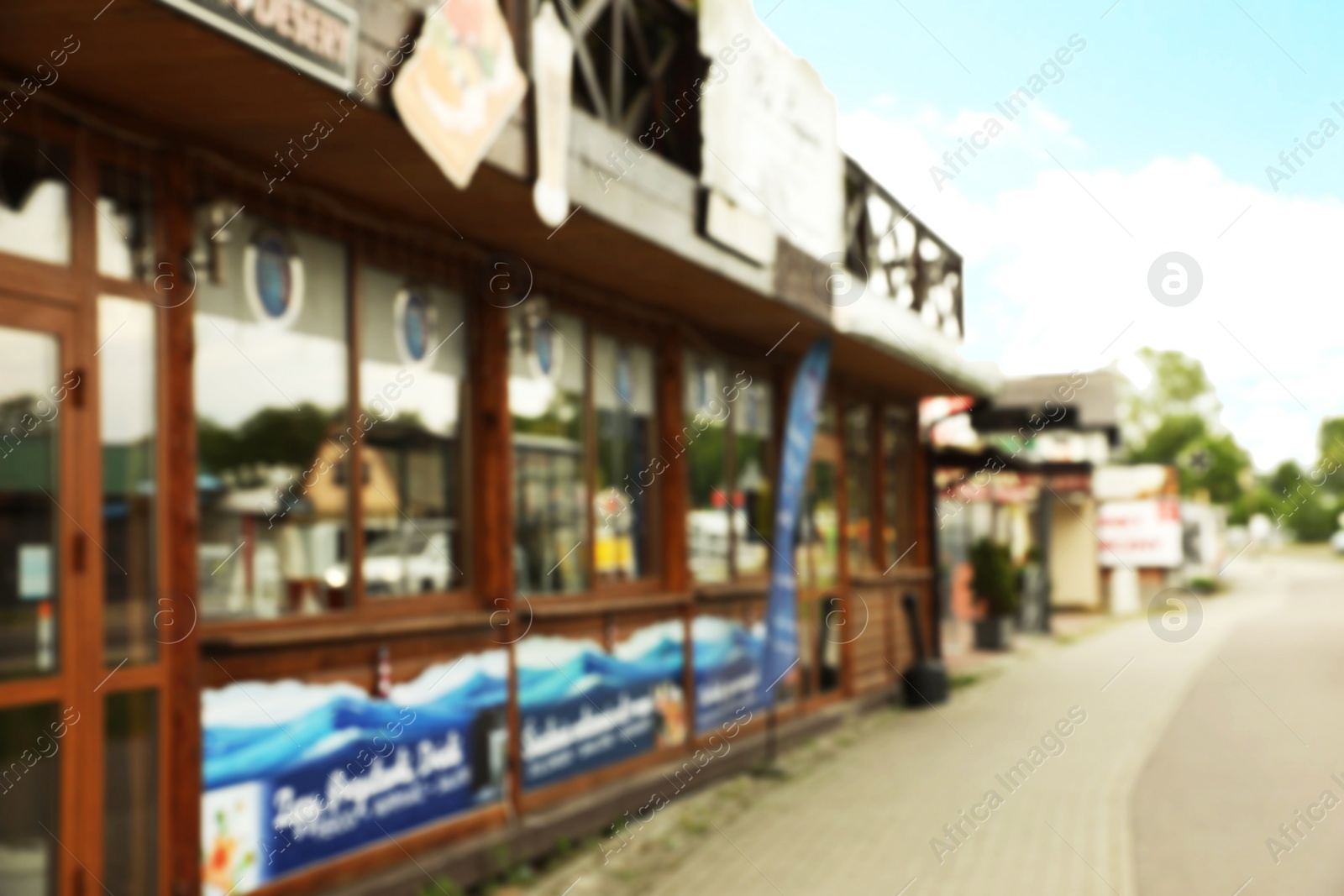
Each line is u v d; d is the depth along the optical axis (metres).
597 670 7.93
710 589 9.40
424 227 6.46
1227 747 10.45
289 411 5.62
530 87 5.76
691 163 8.06
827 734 11.33
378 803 5.90
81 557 4.46
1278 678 15.70
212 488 5.18
